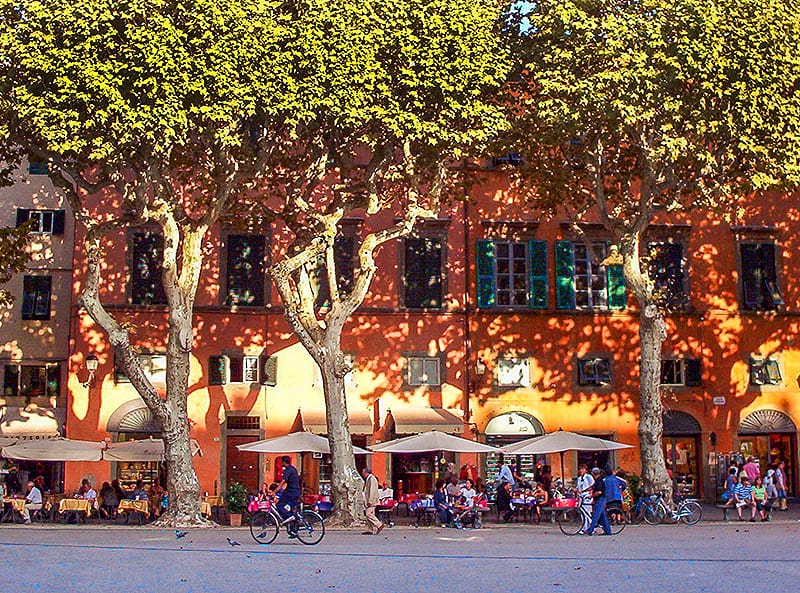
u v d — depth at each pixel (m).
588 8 30.23
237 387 38.97
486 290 40.44
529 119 31.16
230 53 26.30
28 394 39.78
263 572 18.50
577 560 20.61
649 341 32.56
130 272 38.88
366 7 27.42
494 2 30.23
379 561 20.36
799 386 41.94
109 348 38.53
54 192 40.81
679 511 31.95
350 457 30.45
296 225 33.03
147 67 25.95
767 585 17.05
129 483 39.06
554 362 40.72
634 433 40.84
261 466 38.81
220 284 39.25
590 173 32.84
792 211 42.72
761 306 42.12
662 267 41.78
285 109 27.08
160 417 29.67
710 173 31.50
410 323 40.12
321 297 39.78
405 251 40.41
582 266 41.38
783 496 37.28
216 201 30.25
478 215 40.94
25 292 40.25
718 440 41.25
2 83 26.73
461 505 31.73
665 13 29.22
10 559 20.25
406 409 39.59
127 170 39.50
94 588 16.31
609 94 29.05
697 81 28.97
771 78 28.69
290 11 27.45
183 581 17.23
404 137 28.89
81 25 25.50
